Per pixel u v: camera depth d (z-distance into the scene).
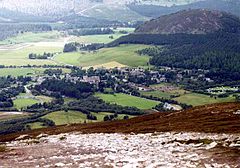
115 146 62.50
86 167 49.22
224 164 44.62
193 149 54.34
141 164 47.75
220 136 61.34
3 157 62.59
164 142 61.94
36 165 53.59
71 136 80.25
